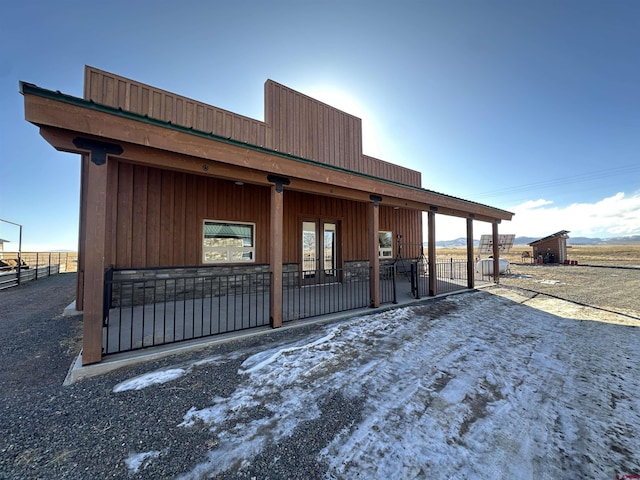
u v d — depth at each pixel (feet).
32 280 36.09
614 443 5.94
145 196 17.66
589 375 9.28
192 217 19.39
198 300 18.98
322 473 4.91
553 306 19.81
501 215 30.07
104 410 6.79
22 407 6.86
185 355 10.30
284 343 11.63
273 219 13.58
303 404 7.25
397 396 7.78
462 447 5.72
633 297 23.38
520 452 5.60
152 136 9.83
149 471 4.87
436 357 10.63
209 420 6.46
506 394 8.00
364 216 30.78
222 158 11.47
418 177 37.11
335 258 28.48
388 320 15.26
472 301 20.83
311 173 14.49
